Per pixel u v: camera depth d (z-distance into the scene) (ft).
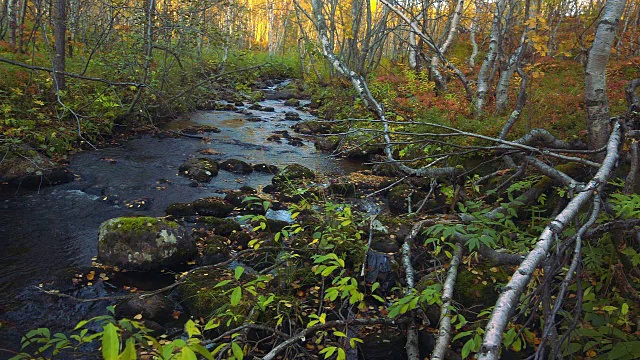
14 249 19.80
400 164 23.06
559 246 10.28
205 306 15.66
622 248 13.46
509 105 39.68
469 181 23.27
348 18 69.82
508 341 11.05
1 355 13.08
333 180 31.27
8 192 26.13
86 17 55.52
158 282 17.94
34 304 15.93
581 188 14.82
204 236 21.81
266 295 15.25
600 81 18.88
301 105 67.82
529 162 18.25
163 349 6.82
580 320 12.23
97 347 13.87
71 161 32.50
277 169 34.12
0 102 34.30
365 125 38.55
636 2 81.05
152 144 39.37
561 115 32.30
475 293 15.19
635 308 12.71
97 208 25.00
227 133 45.80
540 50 33.99
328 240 17.66
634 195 12.93
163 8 45.91
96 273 18.20
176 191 28.40
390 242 19.35
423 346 13.99
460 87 52.49
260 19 175.83
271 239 20.48
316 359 12.45
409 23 38.75
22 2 62.39
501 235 16.99
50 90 39.01
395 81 62.69
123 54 43.11
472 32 69.97
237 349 9.59
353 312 15.47
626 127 15.85
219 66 60.44
